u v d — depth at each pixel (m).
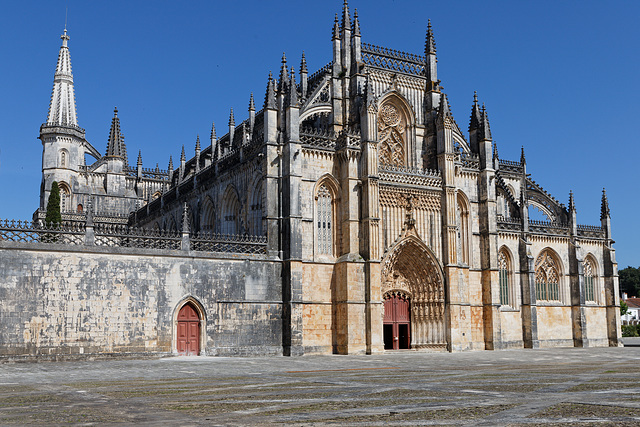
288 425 17.27
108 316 52.34
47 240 51.19
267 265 60.06
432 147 73.00
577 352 66.44
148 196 116.50
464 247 73.62
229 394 25.27
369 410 19.97
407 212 67.56
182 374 37.53
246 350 57.94
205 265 57.12
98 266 52.44
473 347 71.69
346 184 63.84
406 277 69.56
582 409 19.55
